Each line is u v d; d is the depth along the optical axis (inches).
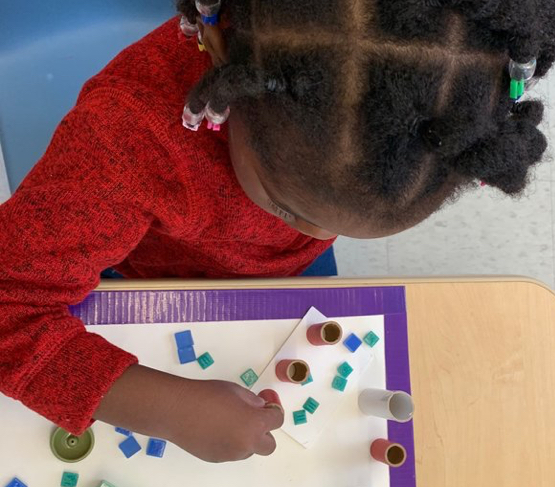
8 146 45.1
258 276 34.0
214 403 24.6
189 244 30.2
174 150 23.7
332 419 30.7
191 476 28.6
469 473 32.8
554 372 34.6
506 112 19.0
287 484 29.7
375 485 31.0
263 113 18.9
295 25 17.1
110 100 23.4
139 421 24.1
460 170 19.1
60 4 45.4
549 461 34.0
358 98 17.3
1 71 44.6
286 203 21.5
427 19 16.4
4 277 23.2
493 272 57.3
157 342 28.8
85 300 28.1
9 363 23.3
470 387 33.3
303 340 30.7
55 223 22.8
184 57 24.5
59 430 27.3
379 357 31.9
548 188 58.0
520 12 16.6
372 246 55.6
